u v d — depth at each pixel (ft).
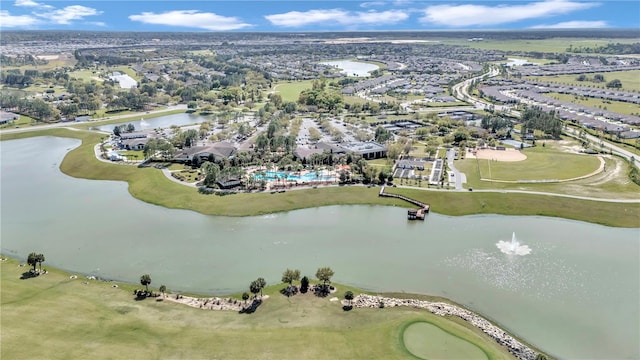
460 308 342.23
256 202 562.25
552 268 407.44
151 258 430.61
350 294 351.25
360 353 286.46
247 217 530.27
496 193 581.12
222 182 618.03
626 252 439.63
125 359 277.64
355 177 644.69
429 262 419.74
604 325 325.21
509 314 338.34
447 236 478.18
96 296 357.61
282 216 534.37
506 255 433.48
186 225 509.76
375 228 499.92
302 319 325.83
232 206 553.23
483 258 427.33
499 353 288.30
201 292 370.12
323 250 445.78
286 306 343.87
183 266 414.41
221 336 303.89
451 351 288.51
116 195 613.11
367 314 332.19
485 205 553.23
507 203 555.69
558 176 654.53
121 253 441.27
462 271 402.72
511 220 520.42
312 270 405.59
